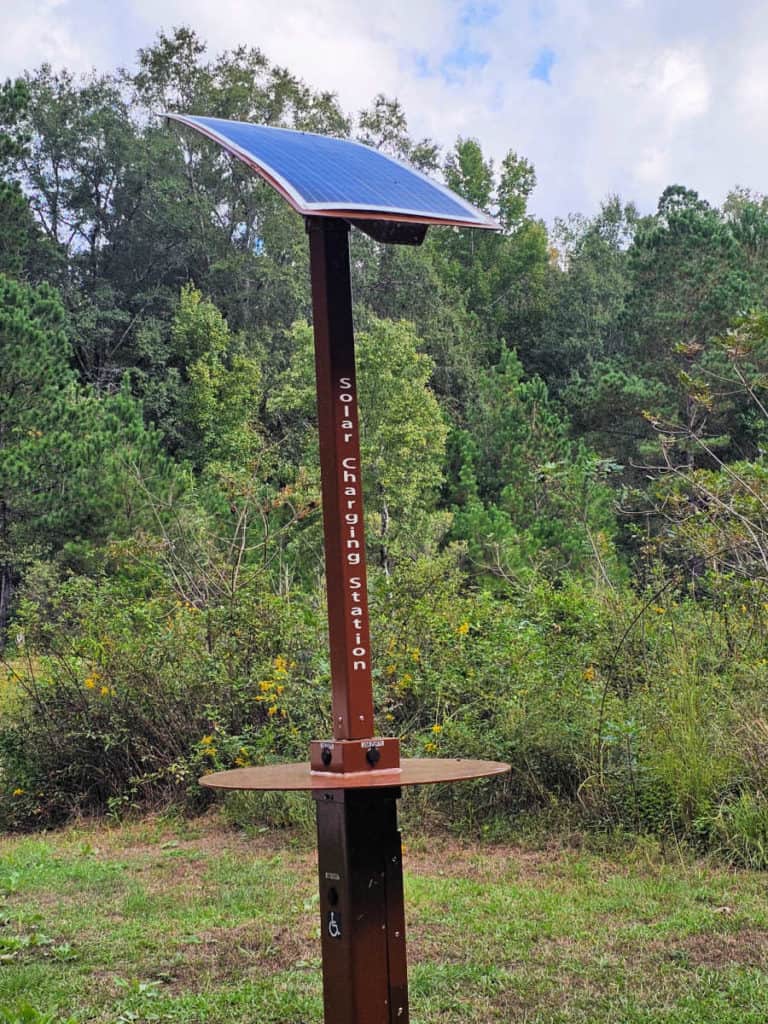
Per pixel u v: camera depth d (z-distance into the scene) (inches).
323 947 113.8
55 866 295.0
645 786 280.2
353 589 116.8
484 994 179.3
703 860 257.3
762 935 204.8
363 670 116.8
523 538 865.5
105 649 375.2
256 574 398.3
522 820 296.0
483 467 1461.6
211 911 239.1
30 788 369.1
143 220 1963.6
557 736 298.0
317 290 119.5
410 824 306.8
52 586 601.0
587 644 325.4
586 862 264.1
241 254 1939.0
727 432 1213.7
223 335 1743.4
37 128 1934.1
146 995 182.4
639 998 174.1
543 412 1229.1
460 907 232.7
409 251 1969.7
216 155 2044.8
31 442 819.4
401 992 112.0
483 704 327.0
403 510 1317.7
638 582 388.5
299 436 1528.1
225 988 185.6
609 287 2320.4
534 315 2311.8
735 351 351.6
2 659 385.7
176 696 366.0
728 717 287.1
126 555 452.1
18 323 832.9
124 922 233.5
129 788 367.2
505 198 2463.1
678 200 2167.8
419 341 1520.7
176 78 2103.8
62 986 189.5
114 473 828.6
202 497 895.1
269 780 113.9
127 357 1834.4
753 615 332.8
